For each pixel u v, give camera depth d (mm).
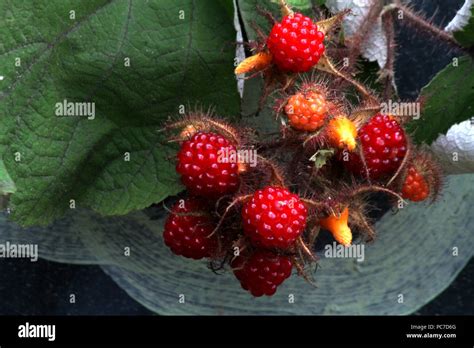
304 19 248
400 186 262
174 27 271
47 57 270
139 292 340
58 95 274
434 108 290
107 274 337
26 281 335
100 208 284
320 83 251
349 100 266
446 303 346
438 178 269
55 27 269
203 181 249
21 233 330
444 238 343
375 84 283
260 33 254
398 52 321
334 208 252
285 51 246
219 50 273
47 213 281
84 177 282
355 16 274
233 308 343
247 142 257
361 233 272
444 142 294
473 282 345
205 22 271
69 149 278
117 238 332
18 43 268
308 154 256
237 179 250
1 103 270
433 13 316
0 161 266
